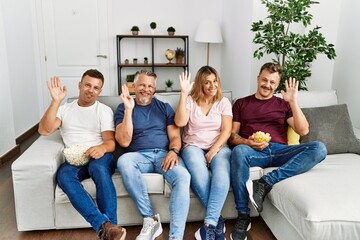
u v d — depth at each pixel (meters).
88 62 5.01
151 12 5.00
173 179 1.97
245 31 3.97
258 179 2.03
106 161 2.04
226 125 2.28
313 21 3.42
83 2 4.83
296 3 2.75
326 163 2.17
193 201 2.13
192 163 2.06
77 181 1.94
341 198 1.67
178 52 5.04
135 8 4.96
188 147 2.21
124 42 5.03
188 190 1.93
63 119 2.19
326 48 2.79
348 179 1.88
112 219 1.87
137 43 5.06
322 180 1.87
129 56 5.09
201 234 1.88
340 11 3.40
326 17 3.42
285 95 2.25
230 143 2.34
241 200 2.00
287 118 2.37
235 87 4.45
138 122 2.21
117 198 2.08
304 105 2.64
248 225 1.99
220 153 2.15
